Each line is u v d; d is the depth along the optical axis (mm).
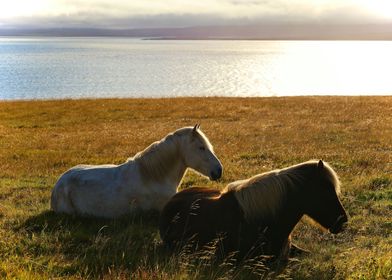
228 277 6441
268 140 21906
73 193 9867
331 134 23125
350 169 14664
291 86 91625
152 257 7594
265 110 36281
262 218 6773
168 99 46375
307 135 23016
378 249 7758
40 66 161250
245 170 14969
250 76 119500
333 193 6715
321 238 8656
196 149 9359
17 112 39344
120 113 37562
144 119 34156
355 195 11461
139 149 20656
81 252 7898
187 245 7258
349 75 118812
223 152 18812
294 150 18750
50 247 8117
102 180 9758
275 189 6742
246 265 6734
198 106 40125
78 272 6867
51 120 35188
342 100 40938
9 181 14523
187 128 9602
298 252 7613
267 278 6426
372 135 22375
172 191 9664
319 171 6723
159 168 9539
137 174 9594
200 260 6957
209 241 7137
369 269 6629
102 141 23406
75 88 88625
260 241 6762
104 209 9633
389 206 10508
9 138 26578
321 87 88438
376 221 9453
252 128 26562
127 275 6609
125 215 9617
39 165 17609
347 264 7047
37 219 9742
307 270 6973
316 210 6766
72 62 188500
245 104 40656
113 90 85562
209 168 9289
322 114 32344
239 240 6844
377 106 35688
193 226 7391
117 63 182250
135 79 109750
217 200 7391
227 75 122812
